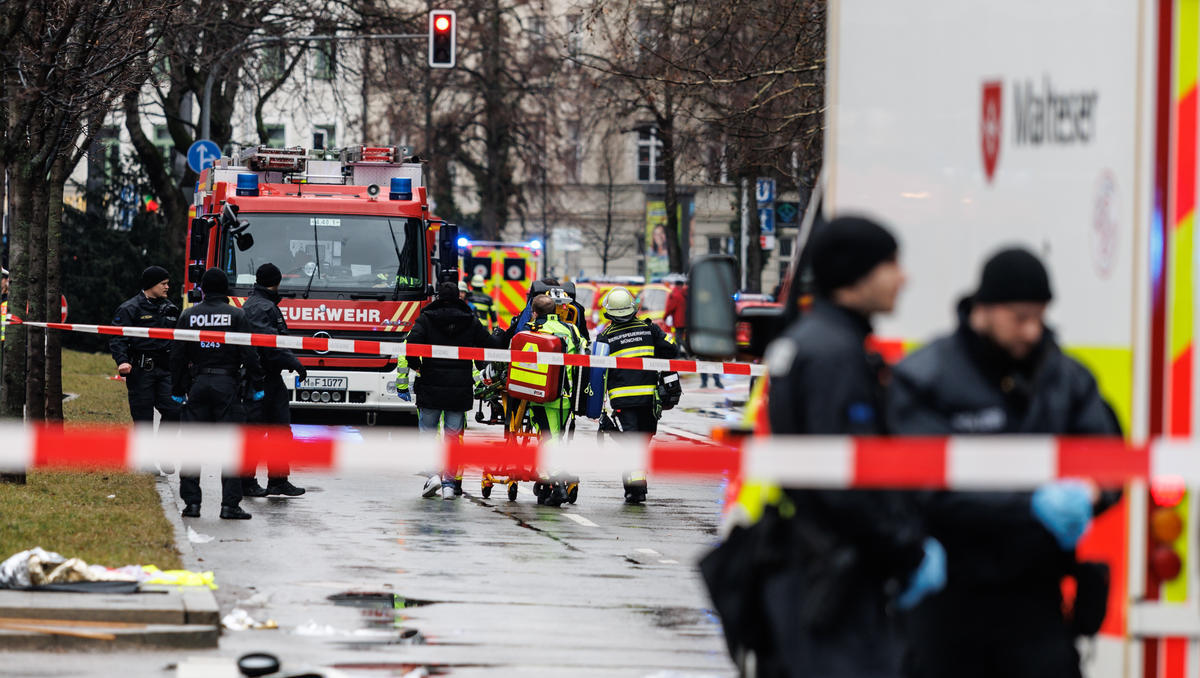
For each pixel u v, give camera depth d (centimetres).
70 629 1803
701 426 5588
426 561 2502
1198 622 1111
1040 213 1155
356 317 4588
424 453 1291
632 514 3234
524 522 3042
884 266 1059
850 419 1032
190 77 8025
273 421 3228
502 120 11294
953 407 1109
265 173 4838
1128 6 1101
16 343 3338
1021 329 1091
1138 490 1109
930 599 1124
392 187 4716
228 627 1931
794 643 1045
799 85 5162
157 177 8488
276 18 7775
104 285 8400
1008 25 1179
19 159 3284
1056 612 1121
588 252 17450
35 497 2852
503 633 1966
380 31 8294
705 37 5556
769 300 8300
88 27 3083
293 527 2844
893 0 1276
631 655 1861
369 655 1816
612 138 15488
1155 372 1091
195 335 2931
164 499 3084
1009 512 1094
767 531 1080
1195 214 1089
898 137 1272
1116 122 1104
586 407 3347
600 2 5972
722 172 7144
